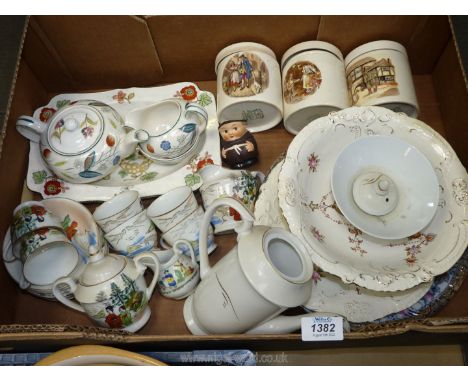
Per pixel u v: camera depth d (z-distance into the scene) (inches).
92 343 23.1
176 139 29.3
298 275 22.9
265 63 31.0
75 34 31.6
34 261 27.6
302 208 25.1
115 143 28.9
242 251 21.6
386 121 26.7
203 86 36.7
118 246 28.1
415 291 26.9
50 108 33.7
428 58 35.2
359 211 25.5
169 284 27.2
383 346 28.7
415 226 24.6
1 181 28.7
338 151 27.1
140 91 34.6
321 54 30.6
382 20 31.4
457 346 29.5
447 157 25.6
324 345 25.8
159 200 27.2
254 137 33.5
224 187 28.3
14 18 26.8
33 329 22.3
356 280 22.8
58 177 30.5
